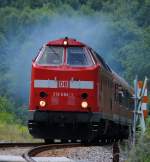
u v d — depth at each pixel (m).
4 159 29.28
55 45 46.06
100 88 46.28
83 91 45.00
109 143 57.62
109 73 51.84
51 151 37.75
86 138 45.59
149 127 33.78
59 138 45.69
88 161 31.77
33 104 45.09
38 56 46.00
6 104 146.00
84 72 45.06
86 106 44.81
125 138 71.00
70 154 36.00
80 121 44.75
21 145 44.62
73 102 44.94
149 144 29.34
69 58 45.56
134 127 32.91
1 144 42.66
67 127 45.28
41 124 45.38
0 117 109.38
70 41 46.03
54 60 45.62
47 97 45.00
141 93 33.31
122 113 61.94
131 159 29.38
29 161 28.11
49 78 45.09
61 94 45.00
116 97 56.66
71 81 45.06
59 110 44.88
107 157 34.75
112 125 55.47
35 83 45.19
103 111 47.56
